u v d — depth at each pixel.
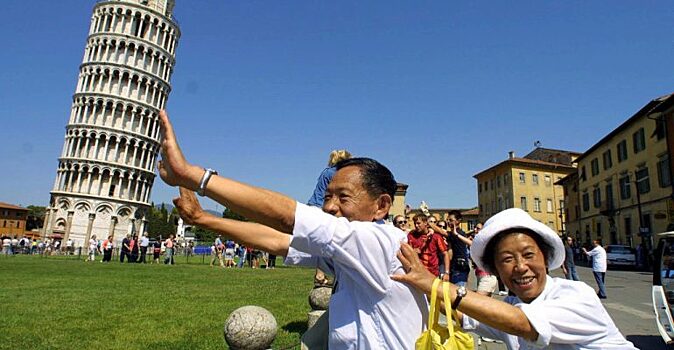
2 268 22.16
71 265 26.12
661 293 7.05
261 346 3.96
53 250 53.94
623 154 39.44
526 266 1.80
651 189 34.53
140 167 73.12
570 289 1.78
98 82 70.69
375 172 1.89
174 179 1.37
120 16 73.44
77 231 66.00
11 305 9.93
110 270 22.08
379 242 1.56
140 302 10.61
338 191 1.85
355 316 1.67
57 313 8.93
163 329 7.42
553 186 70.31
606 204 42.56
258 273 21.61
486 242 1.91
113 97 70.62
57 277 17.45
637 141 36.78
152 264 29.61
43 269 21.95
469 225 87.81
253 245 1.94
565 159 74.31
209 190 1.35
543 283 1.83
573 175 53.28
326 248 1.47
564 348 1.68
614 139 41.25
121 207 69.62
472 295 1.60
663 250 7.06
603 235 43.94
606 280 21.02
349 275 1.59
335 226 1.48
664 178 32.62
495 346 6.24
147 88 74.69
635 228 37.06
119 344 6.38
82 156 68.81
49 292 12.40
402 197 53.94
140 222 72.81
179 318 8.45
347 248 1.50
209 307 9.84
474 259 2.00
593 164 46.66
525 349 1.88
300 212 1.43
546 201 69.25
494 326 1.59
